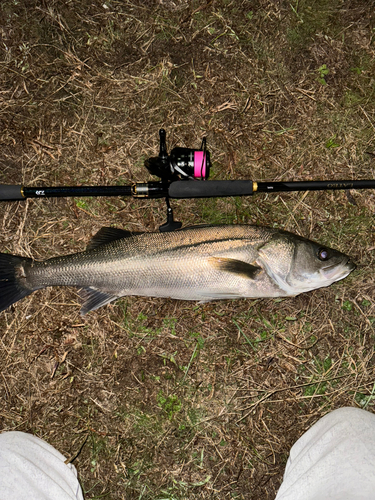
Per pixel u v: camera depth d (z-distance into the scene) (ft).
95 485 2.39
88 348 2.42
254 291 2.20
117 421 2.41
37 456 2.12
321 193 2.44
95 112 2.46
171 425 2.40
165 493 2.38
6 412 2.41
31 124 2.46
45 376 2.41
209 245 2.15
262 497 2.37
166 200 2.23
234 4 2.47
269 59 2.48
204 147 2.23
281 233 2.20
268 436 2.40
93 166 2.45
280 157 2.46
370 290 2.44
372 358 2.42
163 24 2.47
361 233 2.44
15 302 2.36
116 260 2.15
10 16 2.46
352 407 2.20
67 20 2.46
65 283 2.18
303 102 2.48
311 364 2.41
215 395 2.41
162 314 2.41
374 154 2.47
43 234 2.43
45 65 2.47
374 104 2.48
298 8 2.48
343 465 1.78
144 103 2.45
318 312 2.42
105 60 2.47
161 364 2.41
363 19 2.46
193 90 2.46
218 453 2.39
